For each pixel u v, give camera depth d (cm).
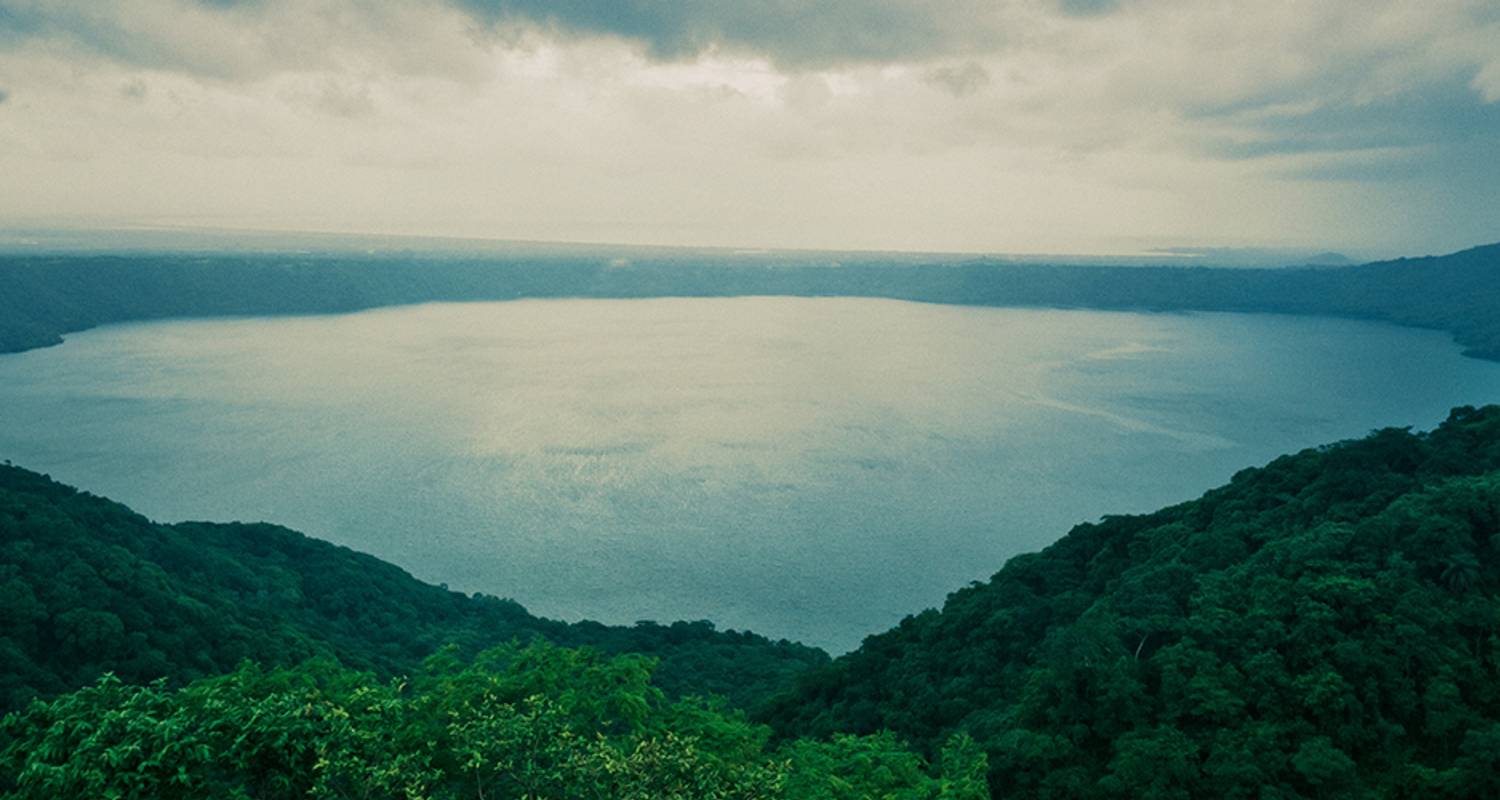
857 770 3031
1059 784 4647
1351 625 5119
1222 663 5084
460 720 2284
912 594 15088
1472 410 8312
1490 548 5600
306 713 2039
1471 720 4531
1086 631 5294
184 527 11569
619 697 2598
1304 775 4350
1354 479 7125
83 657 6569
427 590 12850
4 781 2009
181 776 1775
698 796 2230
